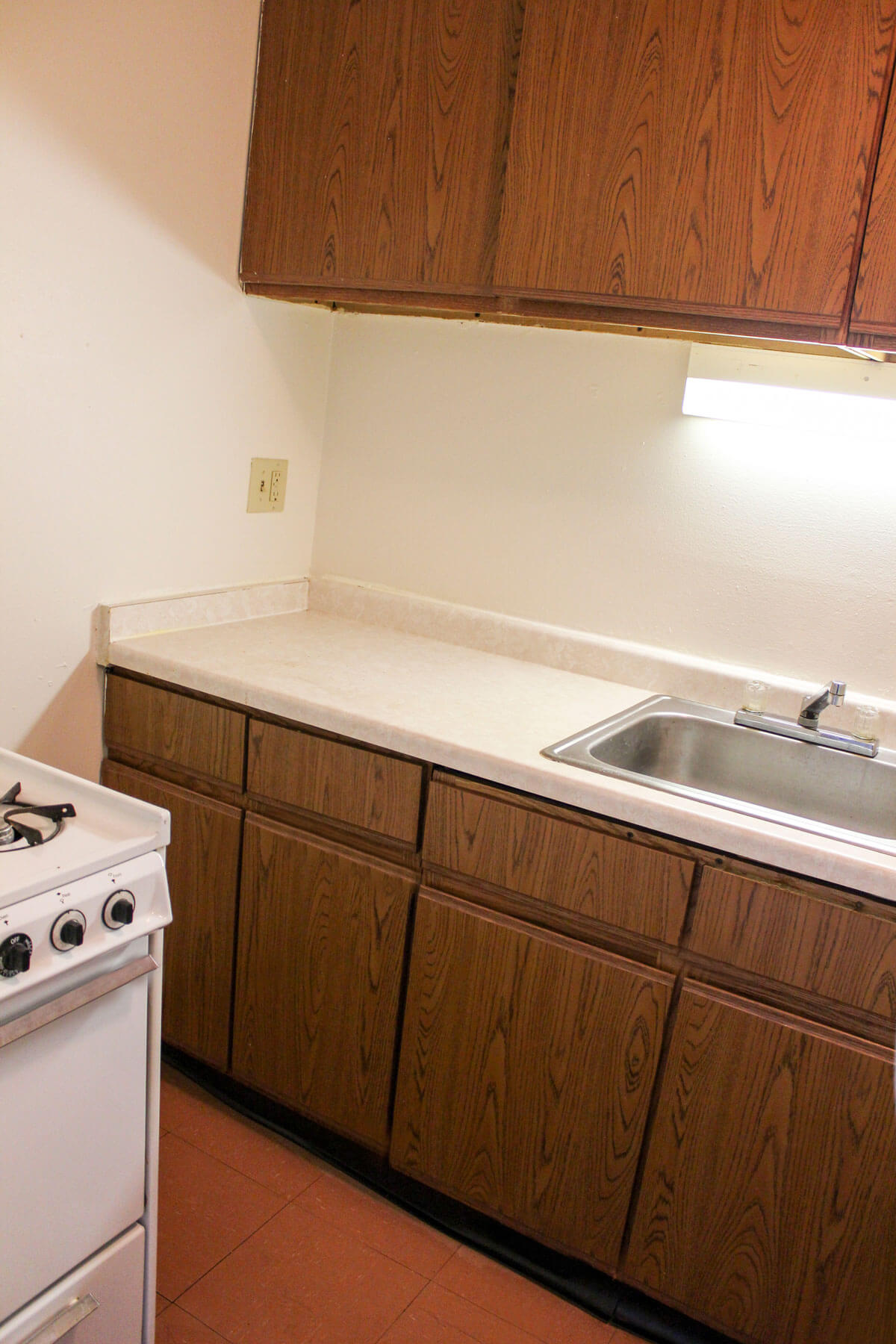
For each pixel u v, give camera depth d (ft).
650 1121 4.98
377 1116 5.85
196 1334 4.87
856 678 6.05
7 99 5.04
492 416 6.94
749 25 4.79
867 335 4.81
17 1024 3.40
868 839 4.42
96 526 6.07
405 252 5.92
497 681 6.41
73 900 3.60
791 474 6.04
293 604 7.72
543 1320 5.24
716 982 4.73
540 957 5.07
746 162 4.90
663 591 6.54
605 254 5.30
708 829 4.50
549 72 5.27
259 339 6.88
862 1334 4.66
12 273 5.26
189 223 6.16
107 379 5.90
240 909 6.12
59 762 6.25
